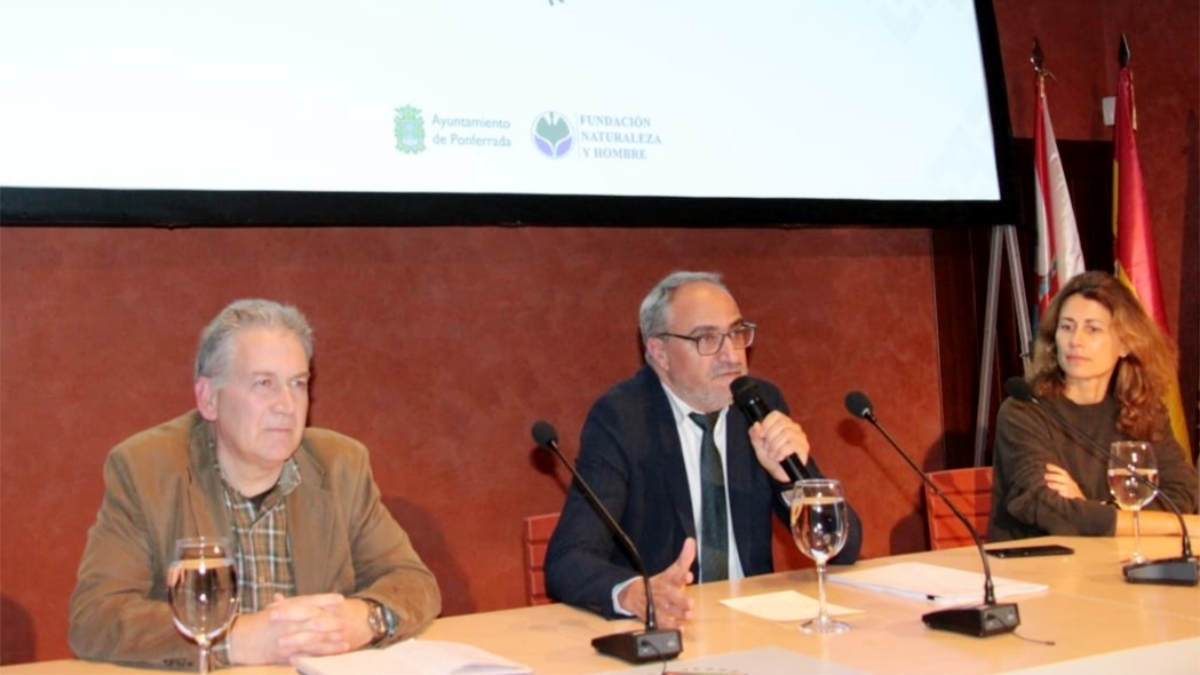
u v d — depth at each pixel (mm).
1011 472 3109
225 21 2977
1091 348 3150
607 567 2207
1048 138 4105
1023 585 2182
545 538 2834
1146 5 4477
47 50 2805
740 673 1631
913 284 4148
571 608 2234
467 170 3195
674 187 3441
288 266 3238
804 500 1934
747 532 2650
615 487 2555
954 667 1644
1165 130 4434
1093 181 4492
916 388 4121
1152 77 4461
